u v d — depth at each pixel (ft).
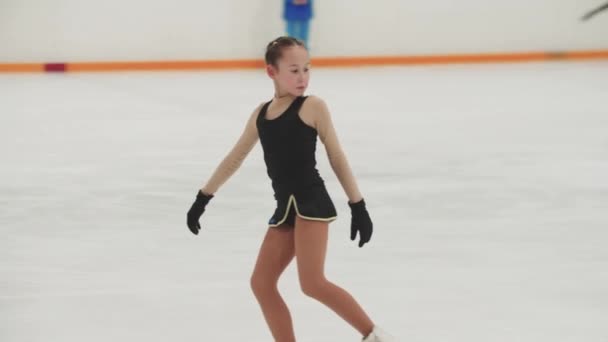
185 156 59.11
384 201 46.70
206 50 110.01
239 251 37.83
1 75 102.78
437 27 115.75
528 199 47.14
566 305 31.12
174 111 78.74
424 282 33.71
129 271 35.04
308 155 23.27
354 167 55.57
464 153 60.13
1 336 28.25
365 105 82.79
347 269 35.32
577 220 42.80
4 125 70.90
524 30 118.01
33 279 33.96
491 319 29.84
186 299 31.83
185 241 39.34
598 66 112.98
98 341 27.96
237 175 53.06
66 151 60.75
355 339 28.12
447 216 43.62
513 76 104.17
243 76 103.96
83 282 33.68
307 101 23.15
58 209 45.09
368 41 114.21
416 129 70.03
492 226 41.78
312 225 23.21
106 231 41.06
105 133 67.77
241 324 29.45
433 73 107.34
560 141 64.54
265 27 110.52
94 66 107.34
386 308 30.94
